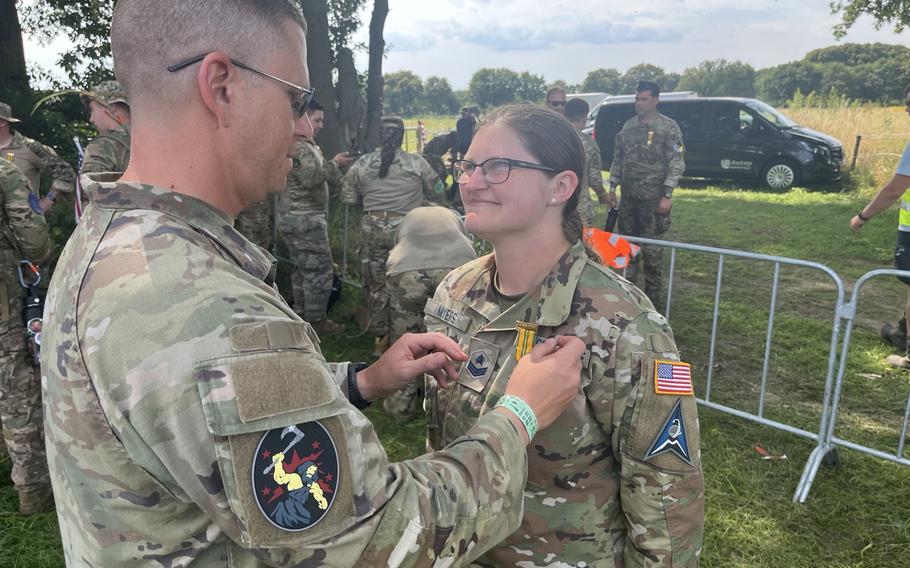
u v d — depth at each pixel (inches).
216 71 33.9
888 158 539.5
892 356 181.5
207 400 28.0
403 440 141.9
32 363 109.9
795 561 103.6
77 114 330.0
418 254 130.9
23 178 107.7
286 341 30.8
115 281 30.3
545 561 50.1
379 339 183.3
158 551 30.3
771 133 520.4
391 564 31.2
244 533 28.2
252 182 37.3
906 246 165.6
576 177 49.5
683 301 242.5
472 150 50.6
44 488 114.0
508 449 37.3
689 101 546.3
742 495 120.3
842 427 145.3
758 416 135.4
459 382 53.0
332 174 211.3
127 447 28.7
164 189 33.5
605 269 50.8
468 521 33.8
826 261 300.2
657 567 47.6
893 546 106.3
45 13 334.3
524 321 50.3
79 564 32.0
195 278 30.5
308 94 38.4
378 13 447.2
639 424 46.8
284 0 36.7
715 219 403.9
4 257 106.0
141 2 33.6
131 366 28.6
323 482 29.7
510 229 49.7
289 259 234.1
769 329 132.4
